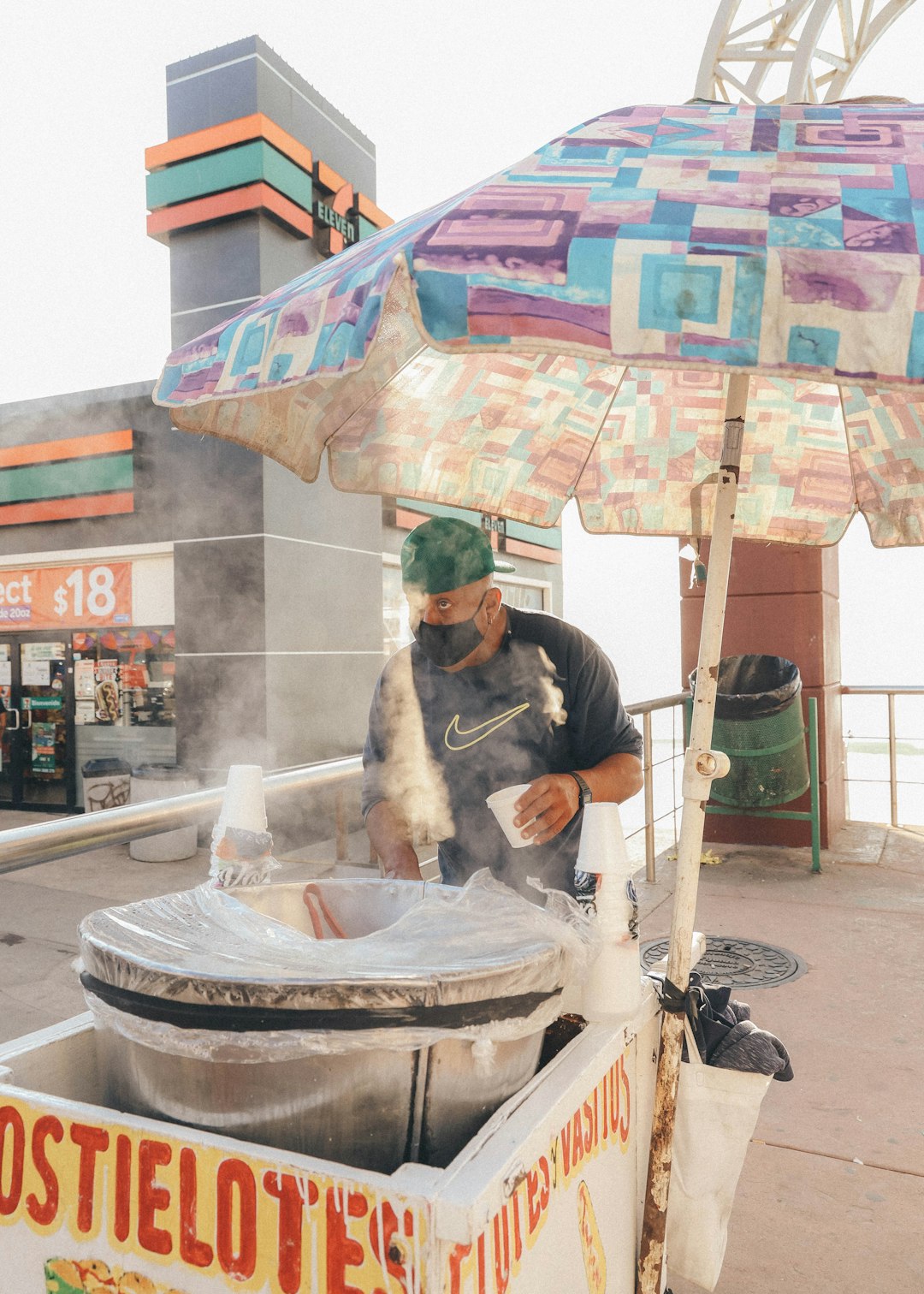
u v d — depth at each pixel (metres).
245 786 1.47
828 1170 2.64
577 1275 1.16
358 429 2.09
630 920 1.35
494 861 1.90
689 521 2.35
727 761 1.48
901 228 0.87
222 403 1.77
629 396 2.32
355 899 1.38
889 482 2.18
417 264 0.90
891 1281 2.17
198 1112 0.97
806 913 5.08
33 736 10.01
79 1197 1.01
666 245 0.86
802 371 0.82
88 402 9.05
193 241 8.41
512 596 13.20
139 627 9.28
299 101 8.56
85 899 6.37
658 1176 1.45
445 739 1.91
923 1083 3.15
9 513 9.52
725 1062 1.53
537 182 0.98
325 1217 0.88
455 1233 0.83
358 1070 0.94
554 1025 1.38
